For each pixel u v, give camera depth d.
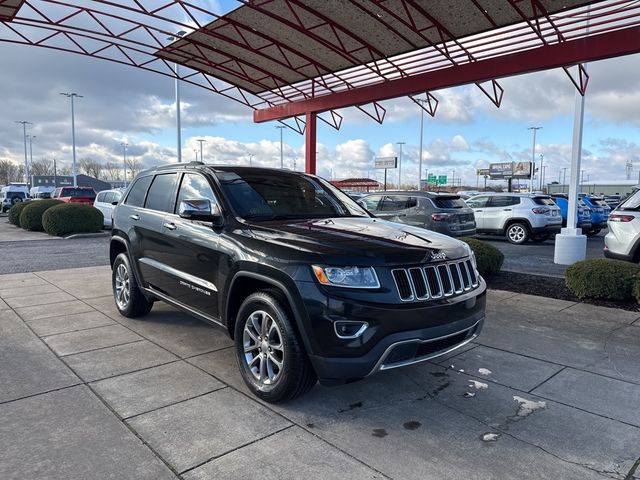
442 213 10.35
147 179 5.60
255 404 3.45
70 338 4.91
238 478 2.56
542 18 8.00
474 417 3.29
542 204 15.68
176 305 4.62
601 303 6.55
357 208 5.07
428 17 8.38
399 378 3.97
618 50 7.72
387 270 3.16
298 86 13.08
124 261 5.62
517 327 5.45
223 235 3.94
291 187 4.82
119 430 3.04
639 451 2.88
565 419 3.27
